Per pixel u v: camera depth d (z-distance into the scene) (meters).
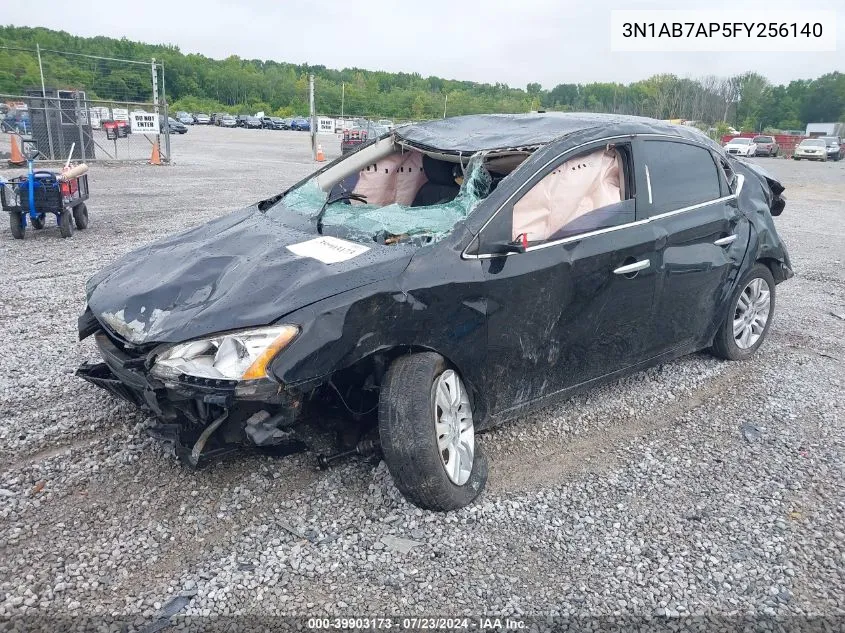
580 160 3.78
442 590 2.71
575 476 3.58
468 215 3.40
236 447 3.02
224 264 3.44
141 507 3.15
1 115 23.97
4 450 3.62
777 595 2.75
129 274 3.62
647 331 4.20
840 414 4.43
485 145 3.95
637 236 3.94
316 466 3.50
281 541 2.95
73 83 29.11
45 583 2.66
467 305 3.24
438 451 3.05
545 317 3.56
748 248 4.82
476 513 3.19
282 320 2.84
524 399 3.69
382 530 3.04
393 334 3.02
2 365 4.77
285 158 27.44
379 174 4.66
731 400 4.57
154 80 21.94
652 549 3.01
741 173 5.03
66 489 3.27
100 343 3.32
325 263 3.20
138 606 2.56
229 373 2.78
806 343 5.80
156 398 2.93
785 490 3.51
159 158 21.91
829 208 15.74
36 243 9.16
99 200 13.24
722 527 3.18
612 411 4.36
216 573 2.74
